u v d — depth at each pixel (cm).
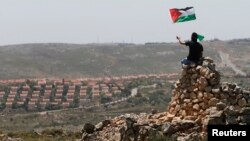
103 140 3378
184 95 3294
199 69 3244
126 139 3108
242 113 2977
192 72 3278
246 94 3200
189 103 3253
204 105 3184
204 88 3203
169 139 2978
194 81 3262
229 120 2933
